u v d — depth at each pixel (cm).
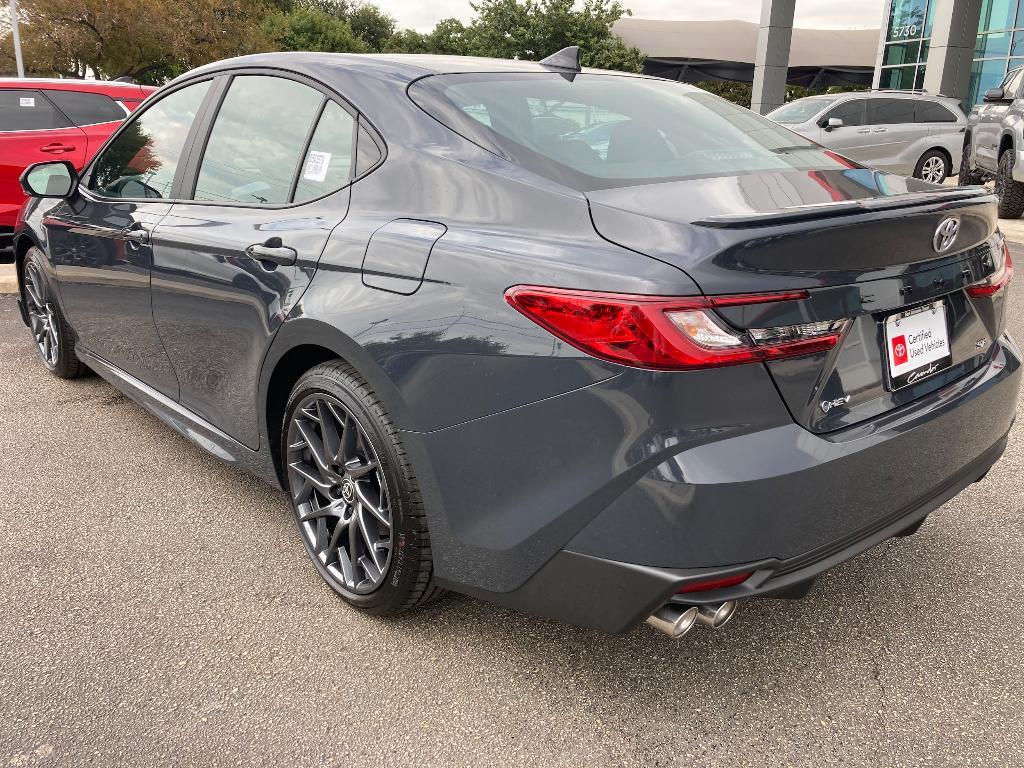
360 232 221
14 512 306
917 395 205
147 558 276
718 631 238
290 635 236
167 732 198
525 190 200
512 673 220
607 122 237
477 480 194
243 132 282
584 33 3434
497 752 193
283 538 290
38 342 458
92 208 351
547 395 177
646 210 184
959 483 221
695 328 162
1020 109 977
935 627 238
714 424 167
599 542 176
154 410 337
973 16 1867
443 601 252
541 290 177
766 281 167
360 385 221
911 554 277
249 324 254
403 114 233
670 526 168
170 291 292
